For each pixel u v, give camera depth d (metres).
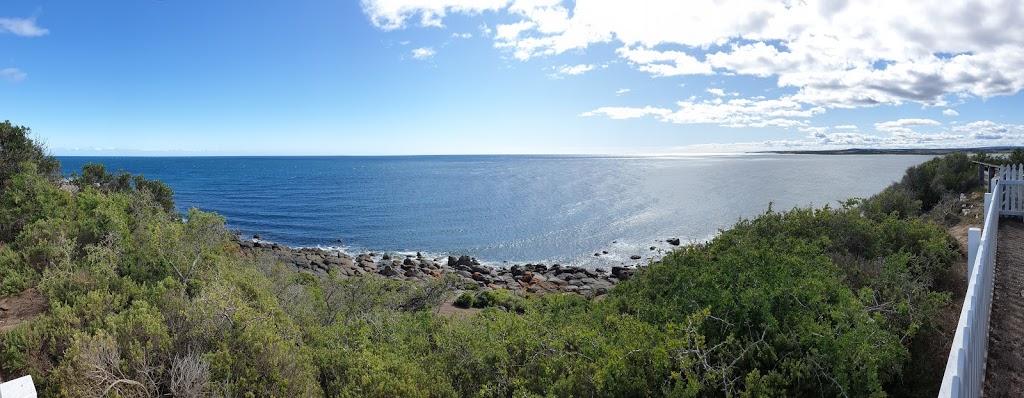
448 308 15.70
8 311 6.62
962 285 7.53
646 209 46.00
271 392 5.24
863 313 5.05
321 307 9.38
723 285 6.19
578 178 94.88
